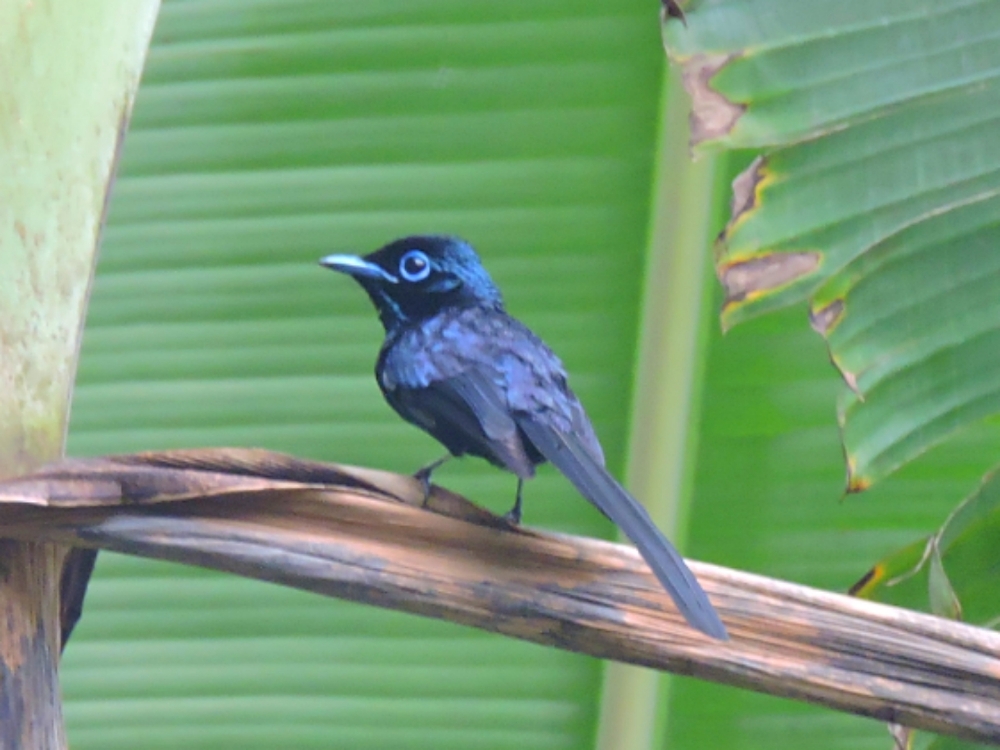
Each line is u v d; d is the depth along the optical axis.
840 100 4.48
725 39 4.48
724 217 4.54
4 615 4.38
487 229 4.55
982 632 4.39
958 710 4.39
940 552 4.46
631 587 4.40
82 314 4.40
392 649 4.56
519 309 4.55
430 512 4.40
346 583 4.40
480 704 4.55
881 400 4.48
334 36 4.56
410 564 4.40
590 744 4.55
